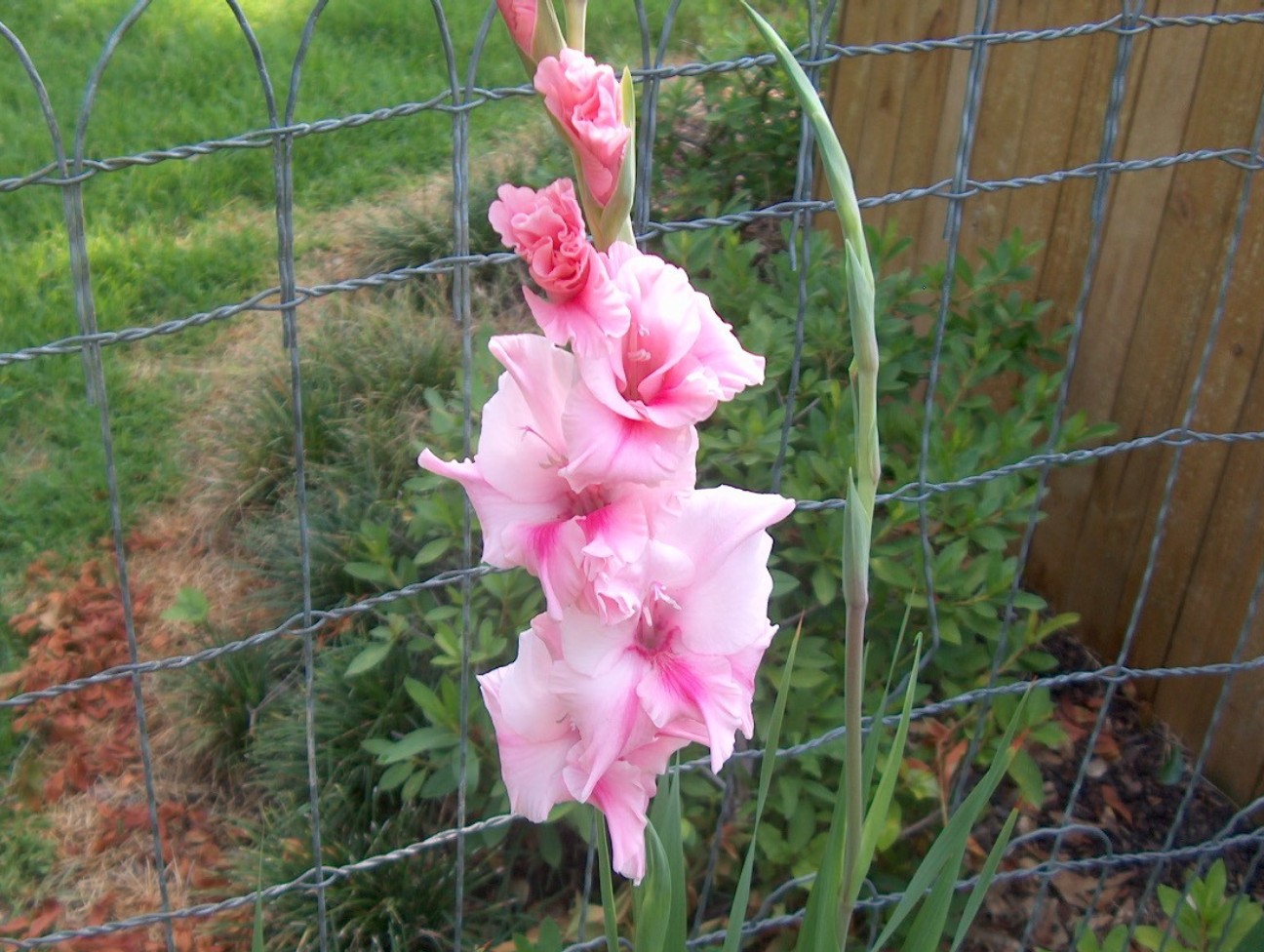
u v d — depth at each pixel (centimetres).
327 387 391
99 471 396
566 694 109
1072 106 328
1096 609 338
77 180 148
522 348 110
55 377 425
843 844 155
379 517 332
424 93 595
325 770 290
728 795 222
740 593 113
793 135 467
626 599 105
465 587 192
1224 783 304
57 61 598
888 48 181
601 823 142
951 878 161
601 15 652
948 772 253
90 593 363
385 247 468
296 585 337
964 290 367
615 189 108
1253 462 284
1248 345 281
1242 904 256
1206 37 284
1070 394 342
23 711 330
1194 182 292
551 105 105
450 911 269
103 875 297
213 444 404
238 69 607
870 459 125
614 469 101
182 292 466
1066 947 272
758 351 278
